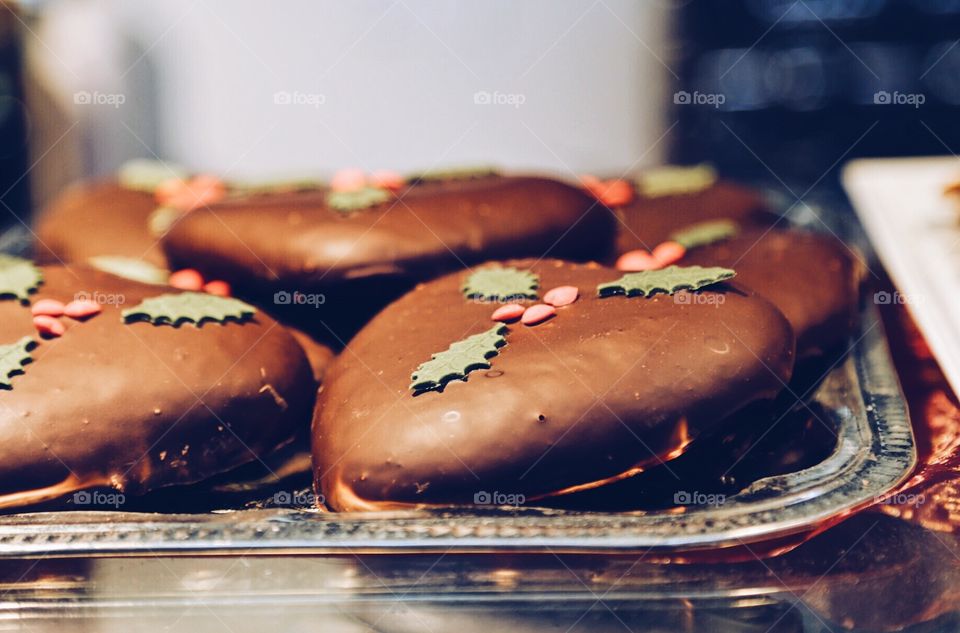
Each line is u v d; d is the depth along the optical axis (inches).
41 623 11.2
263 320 14.0
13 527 11.6
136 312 13.3
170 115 29.8
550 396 12.1
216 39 29.5
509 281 13.8
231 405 13.0
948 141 27.3
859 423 13.0
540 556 11.3
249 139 30.4
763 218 18.5
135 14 28.6
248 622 11.2
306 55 29.9
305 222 14.7
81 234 16.9
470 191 15.3
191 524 11.6
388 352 13.1
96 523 11.6
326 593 11.3
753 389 12.4
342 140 30.3
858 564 11.4
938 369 14.3
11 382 12.4
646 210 17.6
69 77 26.6
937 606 11.1
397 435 12.0
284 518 11.6
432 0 29.2
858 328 15.2
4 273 13.8
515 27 29.3
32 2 24.1
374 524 11.5
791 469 12.6
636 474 12.1
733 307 13.0
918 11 26.8
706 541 11.2
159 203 17.7
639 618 11.1
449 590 11.3
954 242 18.1
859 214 19.4
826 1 27.5
